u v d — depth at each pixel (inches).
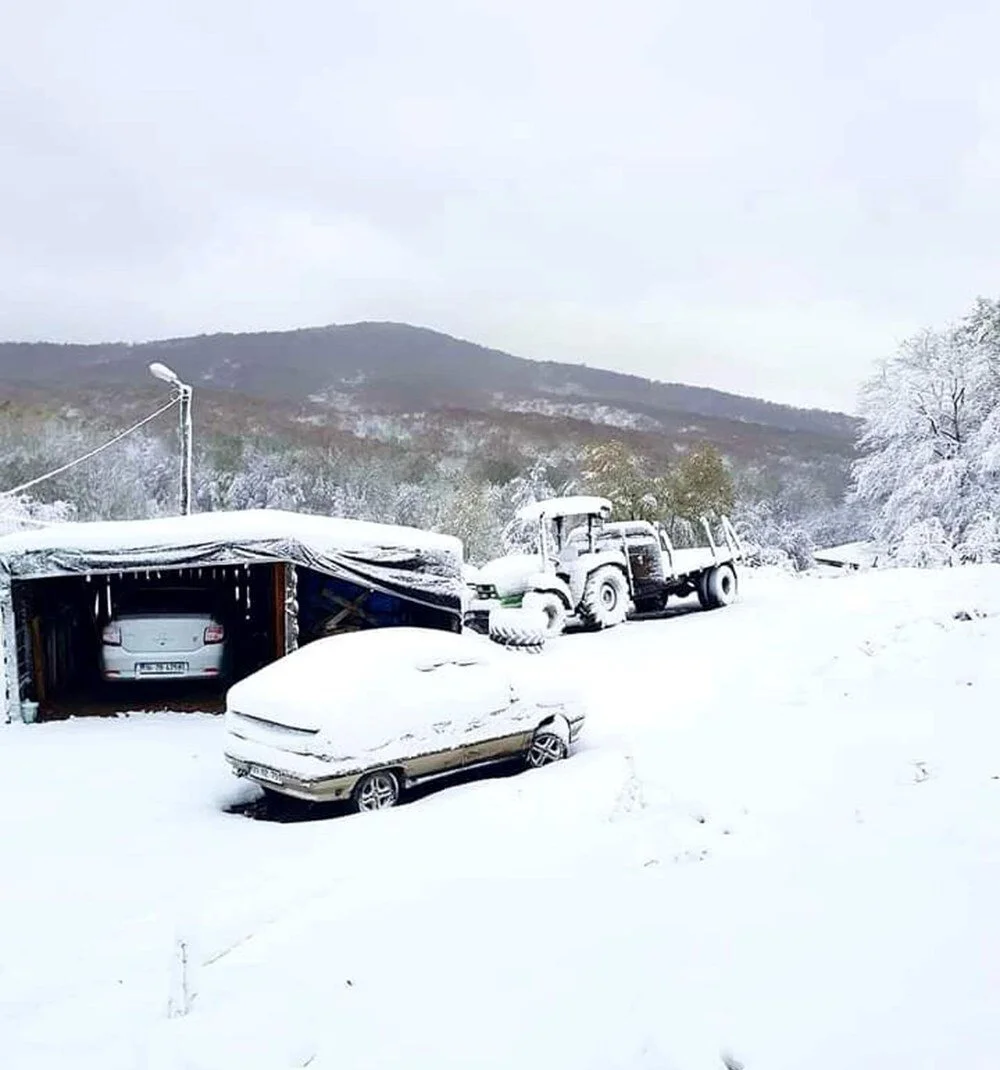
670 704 382.0
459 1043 131.3
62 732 371.9
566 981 143.0
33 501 1729.8
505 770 319.9
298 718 267.1
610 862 195.8
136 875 223.1
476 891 186.2
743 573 934.4
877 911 149.6
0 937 189.6
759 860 185.0
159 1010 154.6
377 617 499.2
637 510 1126.4
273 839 247.4
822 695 357.4
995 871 158.1
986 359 1082.1
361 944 168.1
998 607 459.8
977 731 259.6
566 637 570.6
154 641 416.8
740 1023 123.1
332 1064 131.0
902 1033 114.9
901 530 1091.9
